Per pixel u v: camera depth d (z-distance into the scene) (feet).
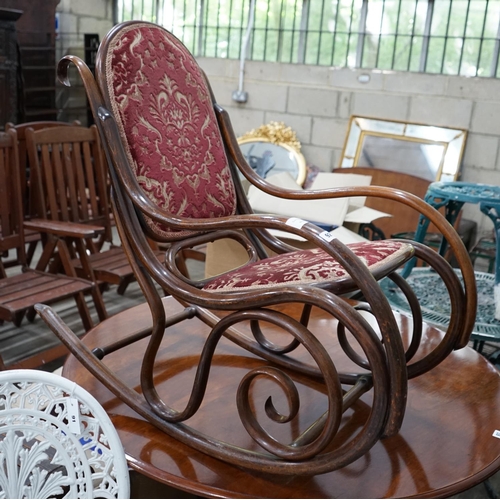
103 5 15.93
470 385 4.87
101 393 4.58
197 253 9.48
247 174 5.23
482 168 12.21
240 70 14.19
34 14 14.56
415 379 4.94
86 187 10.51
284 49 14.19
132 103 4.46
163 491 5.06
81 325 9.29
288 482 3.65
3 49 12.80
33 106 14.62
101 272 8.33
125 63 4.49
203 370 3.83
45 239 8.76
